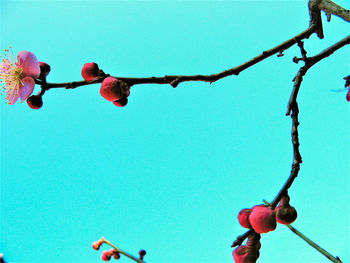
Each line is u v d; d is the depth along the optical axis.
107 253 0.31
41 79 0.24
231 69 0.23
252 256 0.20
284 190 0.21
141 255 0.30
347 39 0.25
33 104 0.24
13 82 0.24
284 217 0.21
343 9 0.25
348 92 0.27
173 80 0.22
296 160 0.22
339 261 0.25
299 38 0.25
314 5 0.26
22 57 0.24
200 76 0.23
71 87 0.23
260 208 0.20
